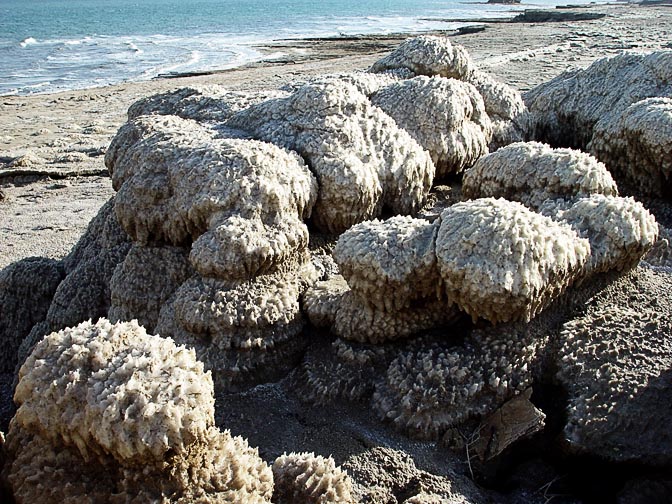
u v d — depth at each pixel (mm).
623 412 2535
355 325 2973
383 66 5133
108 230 4082
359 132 3738
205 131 3922
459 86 4414
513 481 2557
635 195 4246
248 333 3014
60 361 2008
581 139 5055
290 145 3723
